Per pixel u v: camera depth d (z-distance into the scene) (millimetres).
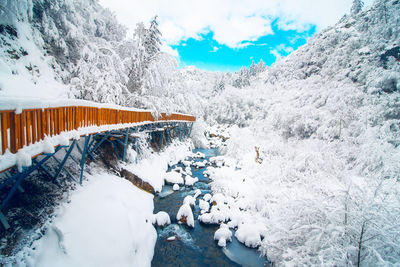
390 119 13906
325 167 10961
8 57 8383
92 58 10875
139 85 15719
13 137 3367
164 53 18469
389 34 21938
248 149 19484
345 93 18453
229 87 48906
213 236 7949
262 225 8031
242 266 6520
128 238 5676
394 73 16109
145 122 13414
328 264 4160
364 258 4211
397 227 4078
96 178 7816
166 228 8062
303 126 18734
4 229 3812
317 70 29828
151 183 10953
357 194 4766
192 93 30203
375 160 10477
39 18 10562
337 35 30016
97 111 7258
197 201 10820
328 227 4637
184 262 6484
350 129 15391
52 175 5949
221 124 45656
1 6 8141
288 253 5207
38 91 8633
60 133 5012
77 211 5332
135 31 16984
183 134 26672
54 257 4020
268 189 10141
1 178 4586
